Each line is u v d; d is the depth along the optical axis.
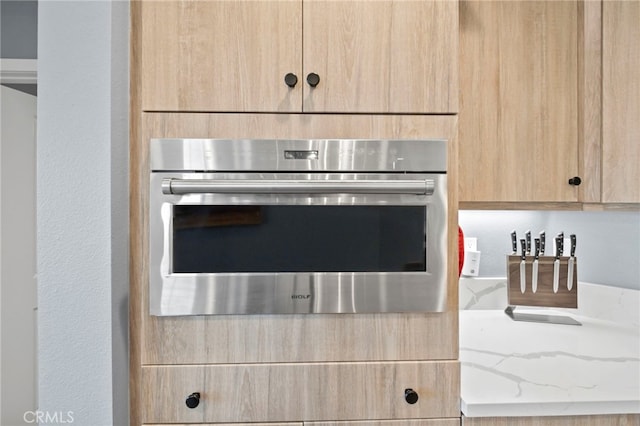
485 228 1.74
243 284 1.02
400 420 1.04
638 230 1.56
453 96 1.06
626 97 1.29
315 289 1.03
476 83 1.37
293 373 1.03
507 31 1.37
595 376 1.08
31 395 2.10
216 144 1.01
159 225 1.01
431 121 1.06
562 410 0.95
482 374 1.10
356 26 1.04
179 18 1.02
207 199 1.01
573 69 1.37
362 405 1.04
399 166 1.04
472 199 1.37
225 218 1.02
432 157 1.05
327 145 1.03
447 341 1.06
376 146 1.04
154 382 1.01
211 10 1.02
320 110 1.04
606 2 1.31
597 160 1.33
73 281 0.91
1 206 1.94
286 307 1.02
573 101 1.37
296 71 1.04
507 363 1.17
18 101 2.04
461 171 1.37
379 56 1.05
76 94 0.92
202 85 1.02
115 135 0.94
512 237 1.58
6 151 1.97
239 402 1.02
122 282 0.98
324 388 1.03
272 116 1.04
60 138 0.92
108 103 0.92
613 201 1.31
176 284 1.01
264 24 1.03
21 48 2.06
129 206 1.02
